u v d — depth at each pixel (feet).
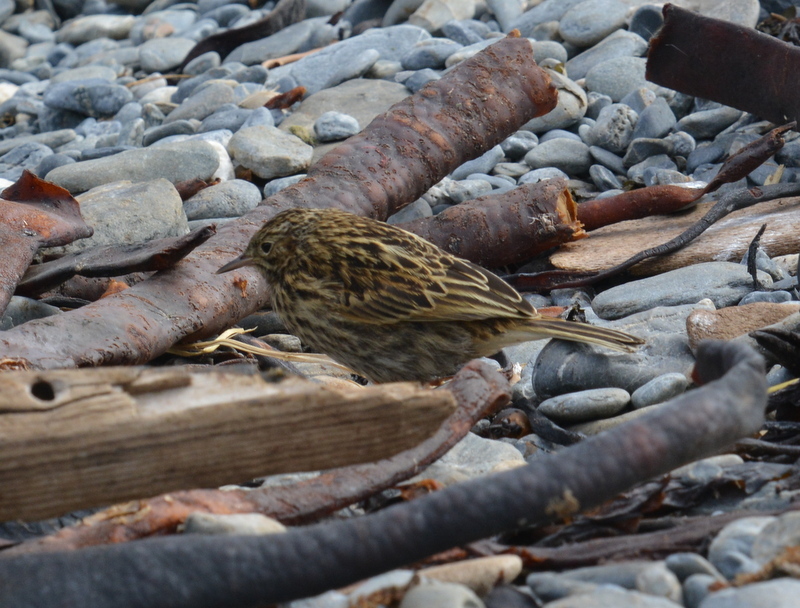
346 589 16.62
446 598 14.98
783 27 54.95
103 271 32.81
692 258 38.75
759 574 15.30
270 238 31.68
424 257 30.60
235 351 33.76
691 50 43.37
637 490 19.92
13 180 53.88
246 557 14.85
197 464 16.30
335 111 56.34
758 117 46.37
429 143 41.98
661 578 15.35
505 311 29.48
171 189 42.11
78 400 15.64
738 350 17.43
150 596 14.62
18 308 33.42
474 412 21.43
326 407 16.42
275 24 76.69
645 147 49.03
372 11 78.28
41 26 94.73
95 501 16.08
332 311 30.45
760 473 20.47
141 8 98.17
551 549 17.93
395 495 21.36
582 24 61.52
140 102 68.54
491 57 44.70
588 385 29.25
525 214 39.99
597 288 39.99
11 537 20.16
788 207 41.22
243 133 50.24
